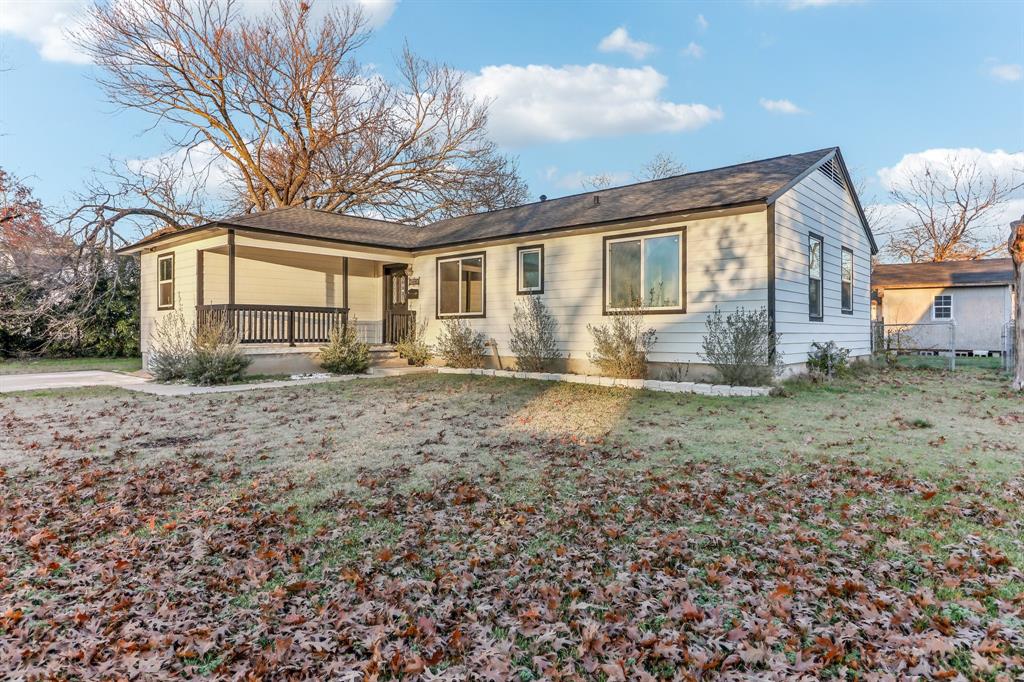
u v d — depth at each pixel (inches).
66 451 225.9
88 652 95.1
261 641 98.9
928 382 447.5
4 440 246.8
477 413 318.7
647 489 176.1
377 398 373.7
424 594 113.7
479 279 534.6
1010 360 564.7
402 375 504.7
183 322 507.2
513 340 499.2
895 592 110.1
